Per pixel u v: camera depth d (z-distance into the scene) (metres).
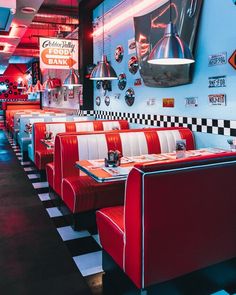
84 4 8.27
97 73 5.55
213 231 2.37
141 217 2.08
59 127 6.36
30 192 5.40
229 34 3.96
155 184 2.07
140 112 6.33
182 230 2.22
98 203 3.77
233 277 2.59
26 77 22.48
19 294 2.54
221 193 2.35
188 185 2.19
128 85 6.75
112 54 7.46
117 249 2.46
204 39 4.39
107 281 2.71
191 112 4.79
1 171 6.98
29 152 7.54
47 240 3.52
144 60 5.64
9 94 22.84
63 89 12.24
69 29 11.23
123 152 4.29
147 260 2.13
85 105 8.70
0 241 3.49
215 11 4.16
